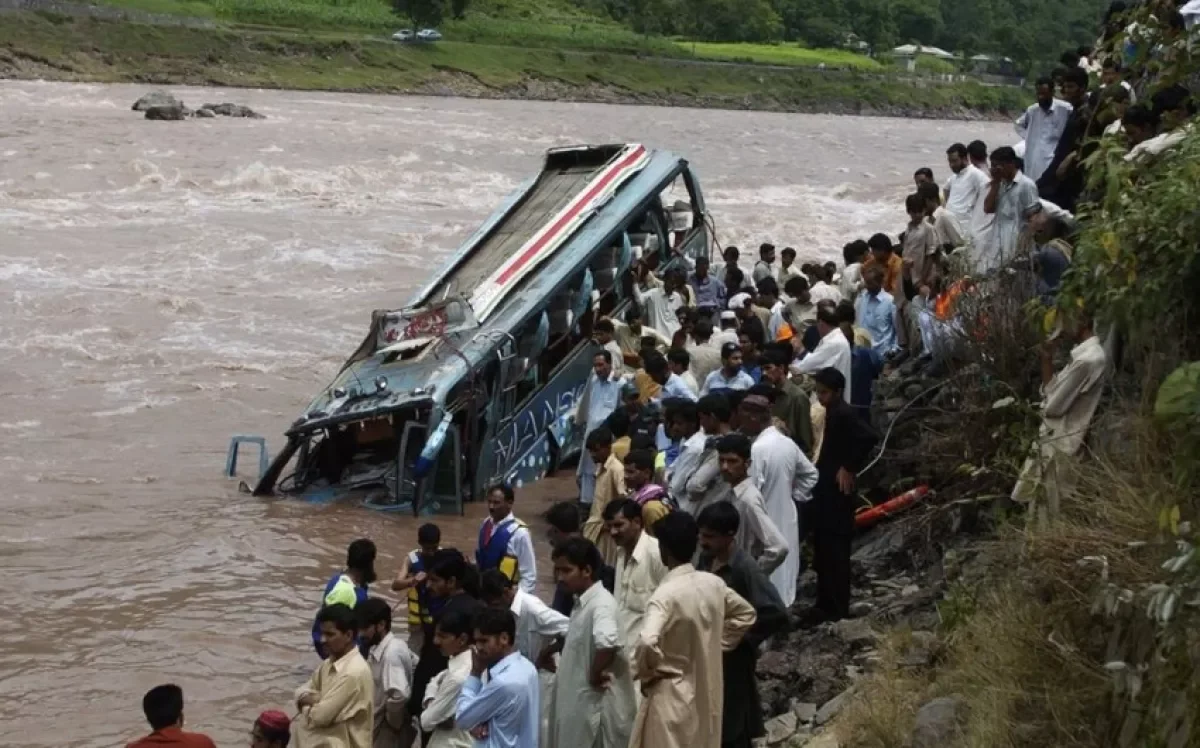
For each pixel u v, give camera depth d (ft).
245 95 295.48
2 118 199.52
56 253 109.40
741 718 27.37
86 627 42.63
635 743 24.58
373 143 204.03
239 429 67.21
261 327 89.35
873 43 548.31
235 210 136.56
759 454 33.91
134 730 35.94
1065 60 57.57
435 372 55.98
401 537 51.72
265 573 47.80
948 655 30.19
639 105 399.24
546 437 59.88
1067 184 49.62
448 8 432.66
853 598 38.29
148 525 52.34
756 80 446.60
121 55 310.04
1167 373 28.71
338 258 114.73
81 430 65.82
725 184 187.73
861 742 28.78
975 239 46.11
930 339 45.27
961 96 469.57
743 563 27.53
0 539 50.24
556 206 68.03
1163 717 22.03
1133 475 27.35
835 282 67.97
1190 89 37.99
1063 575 26.55
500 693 25.25
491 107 325.42
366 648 30.91
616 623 26.76
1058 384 30.86
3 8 306.14
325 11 411.95
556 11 509.76
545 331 59.11
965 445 38.58
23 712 36.70
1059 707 25.22
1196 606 21.36
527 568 35.37
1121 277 29.12
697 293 67.87
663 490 33.50
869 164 235.61
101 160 160.97
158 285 100.07
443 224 134.10
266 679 39.45
